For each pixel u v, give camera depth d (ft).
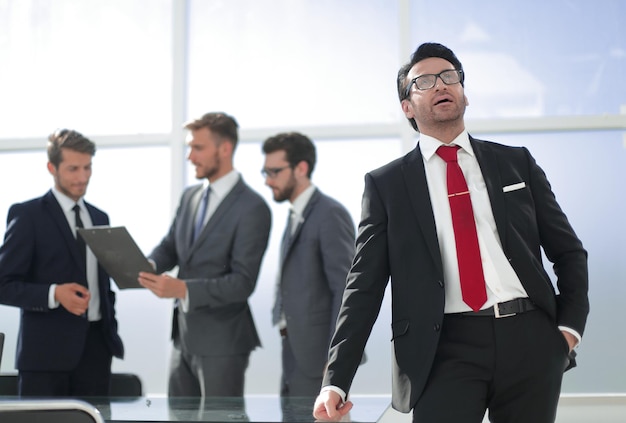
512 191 7.20
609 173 15.79
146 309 16.89
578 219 15.76
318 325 13.05
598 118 15.83
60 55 17.67
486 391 6.86
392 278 7.11
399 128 16.55
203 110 17.26
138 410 8.46
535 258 7.02
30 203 13.14
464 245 6.97
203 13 17.44
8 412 4.94
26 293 12.45
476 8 16.47
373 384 15.84
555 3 16.19
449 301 6.92
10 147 17.46
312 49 17.06
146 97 17.44
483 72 16.31
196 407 8.79
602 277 15.56
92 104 17.53
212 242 13.26
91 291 13.09
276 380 16.06
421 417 6.69
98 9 17.70
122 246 12.23
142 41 17.54
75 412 5.02
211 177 13.66
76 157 13.28
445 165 7.36
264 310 16.24
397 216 7.20
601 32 16.02
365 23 16.93
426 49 7.64
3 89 17.69
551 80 16.10
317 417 6.77
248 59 17.24
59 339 12.50
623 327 15.38
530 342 6.75
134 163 17.25
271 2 17.25
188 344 13.03
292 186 13.78
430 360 6.75
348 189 16.65
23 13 17.78
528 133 16.11
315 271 13.20
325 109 16.93
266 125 17.04
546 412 6.85
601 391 15.25
